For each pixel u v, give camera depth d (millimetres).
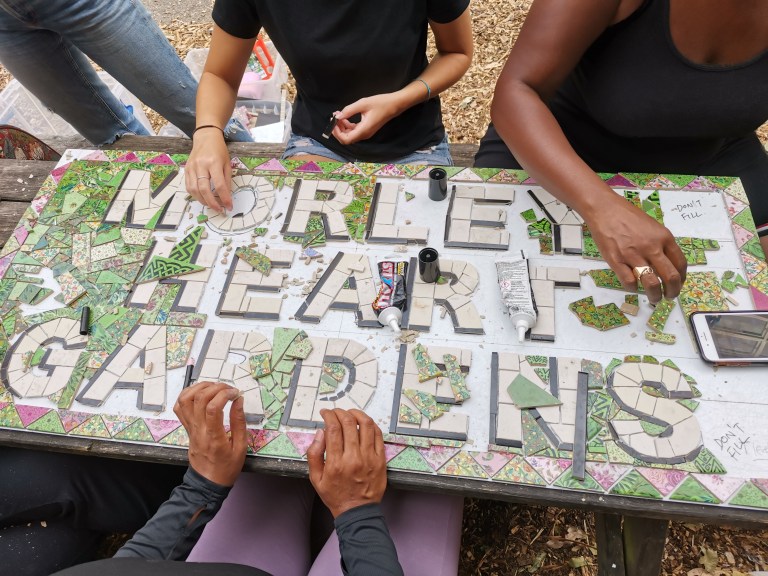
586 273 1431
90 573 871
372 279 1482
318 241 1569
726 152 1827
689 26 1354
